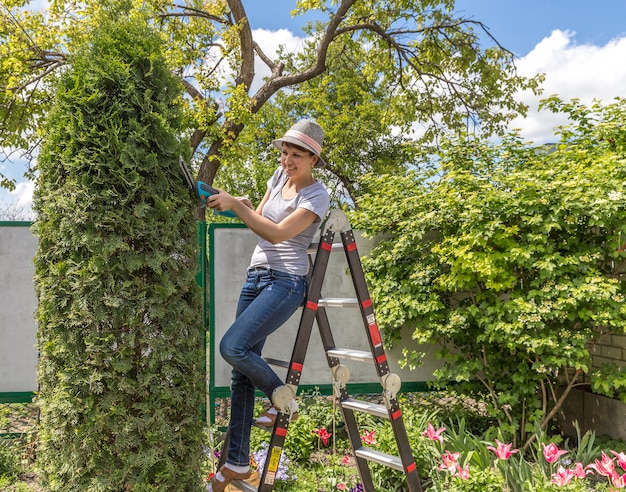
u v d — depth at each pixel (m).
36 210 2.76
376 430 4.54
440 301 5.58
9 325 5.78
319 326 3.35
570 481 3.65
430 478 4.13
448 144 6.16
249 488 2.89
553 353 4.96
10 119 13.23
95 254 2.55
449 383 6.12
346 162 20.02
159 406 2.64
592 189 4.90
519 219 5.30
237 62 13.41
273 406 2.99
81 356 2.58
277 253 2.91
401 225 5.69
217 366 5.74
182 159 2.72
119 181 2.61
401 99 15.83
